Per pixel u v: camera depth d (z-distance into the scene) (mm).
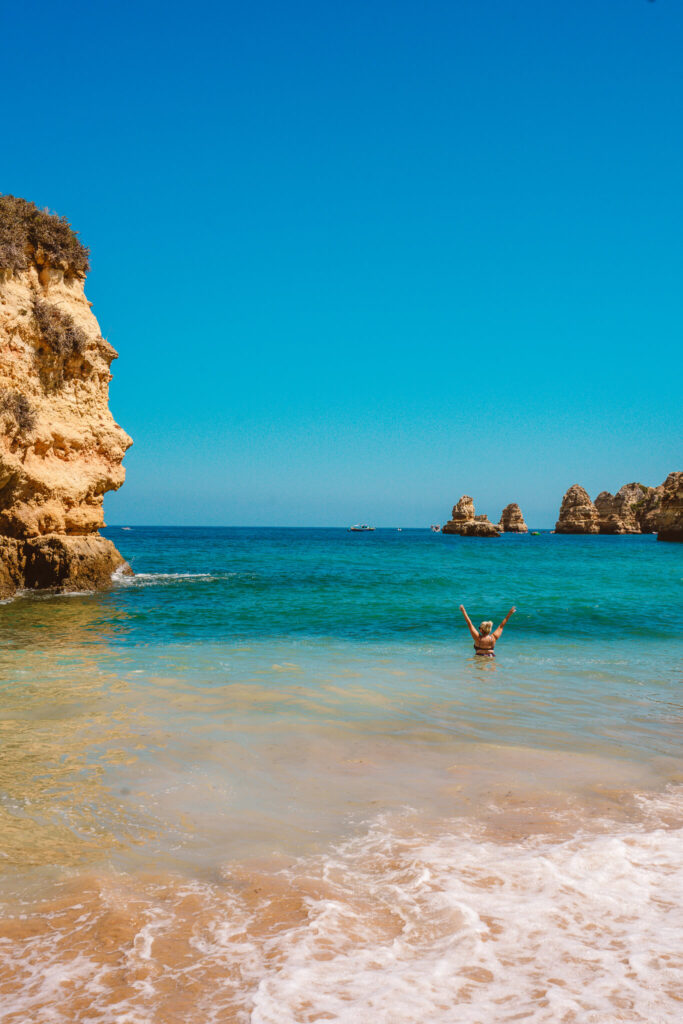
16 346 22203
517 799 5898
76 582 23688
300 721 8320
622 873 4414
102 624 16453
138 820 5352
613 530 153875
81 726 7883
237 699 9336
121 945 3576
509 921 3785
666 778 6520
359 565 44375
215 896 4141
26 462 22688
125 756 6883
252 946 3557
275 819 5410
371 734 7875
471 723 8461
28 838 4992
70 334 23891
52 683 10062
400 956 3449
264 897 4117
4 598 21672
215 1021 2910
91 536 25641
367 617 18297
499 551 72000
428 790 6113
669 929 3703
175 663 11797
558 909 3922
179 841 4980
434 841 4973
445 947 3521
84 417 25125
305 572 35750
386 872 4465
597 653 13656
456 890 4164
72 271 25094
